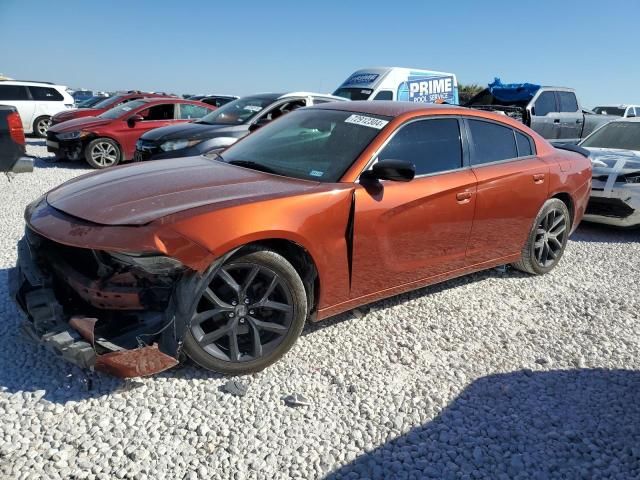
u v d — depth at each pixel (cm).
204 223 277
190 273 277
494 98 1503
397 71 1390
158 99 1227
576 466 257
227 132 798
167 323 279
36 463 234
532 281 503
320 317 340
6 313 365
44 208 317
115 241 265
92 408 272
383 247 354
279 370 320
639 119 831
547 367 347
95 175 367
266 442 259
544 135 1398
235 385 295
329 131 389
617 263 582
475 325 401
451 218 391
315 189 323
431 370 333
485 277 504
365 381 316
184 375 304
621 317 431
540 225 489
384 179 338
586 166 530
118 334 279
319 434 267
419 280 392
